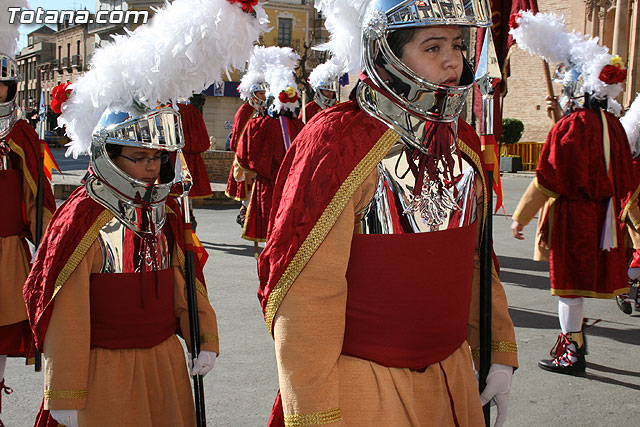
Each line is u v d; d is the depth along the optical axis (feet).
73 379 7.95
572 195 14.80
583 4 80.38
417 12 5.75
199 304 9.25
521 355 16.16
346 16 6.34
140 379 8.45
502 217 40.29
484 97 6.94
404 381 5.98
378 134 5.89
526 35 15.48
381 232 5.87
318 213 5.68
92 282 8.36
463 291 6.35
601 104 15.33
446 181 6.14
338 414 5.64
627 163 15.21
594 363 15.78
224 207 43.21
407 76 5.81
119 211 8.42
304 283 5.68
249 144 25.52
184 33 7.80
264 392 13.60
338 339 5.75
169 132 8.38
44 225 12.98
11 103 12.41
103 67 8.23
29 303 8.28
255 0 7.85
